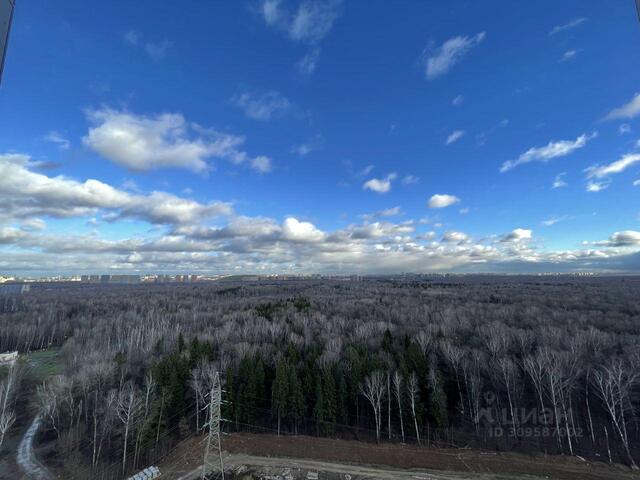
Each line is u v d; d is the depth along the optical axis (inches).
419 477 1982.0
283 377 2469.2
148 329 4227.4
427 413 2452.0
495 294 6924.2
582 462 2052.2
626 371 2266.2
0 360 3639.3
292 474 2001.7
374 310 5354.3
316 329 4067.4
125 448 2047.2
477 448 2261.3
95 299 7450.8
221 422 2500.0
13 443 2284.7
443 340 3181.6
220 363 2920.8
